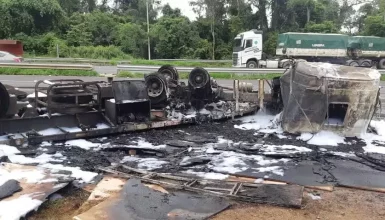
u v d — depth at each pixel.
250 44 29.70
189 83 10.16
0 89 7.08
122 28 41.81
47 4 39.59
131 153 6.96
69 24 42.06
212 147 7.37
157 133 8.45
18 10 38.09
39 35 38.72
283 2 43.91
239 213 4.45
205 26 43.78
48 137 7.29
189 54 40.81
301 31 43.50
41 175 5.31
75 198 4.82
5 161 6.12
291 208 4.63
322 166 6.32
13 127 7.35
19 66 19.27
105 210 4.32
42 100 8.44
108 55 36.53
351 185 5.47
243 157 6.77
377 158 6.79
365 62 29.64
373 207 4.77
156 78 9.71
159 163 6.39
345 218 4.42
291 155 6.82
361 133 8.12
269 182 5.55
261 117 10.11
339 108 8.24
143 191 4.89
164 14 48.88
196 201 4.67
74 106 8.01
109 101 8.26
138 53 41.59
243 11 44.34
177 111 10.03
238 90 10.34
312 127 8.07
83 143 7.46
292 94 8.27
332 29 42.09
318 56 29.50
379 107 9.83
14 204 4.31
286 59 28.67
